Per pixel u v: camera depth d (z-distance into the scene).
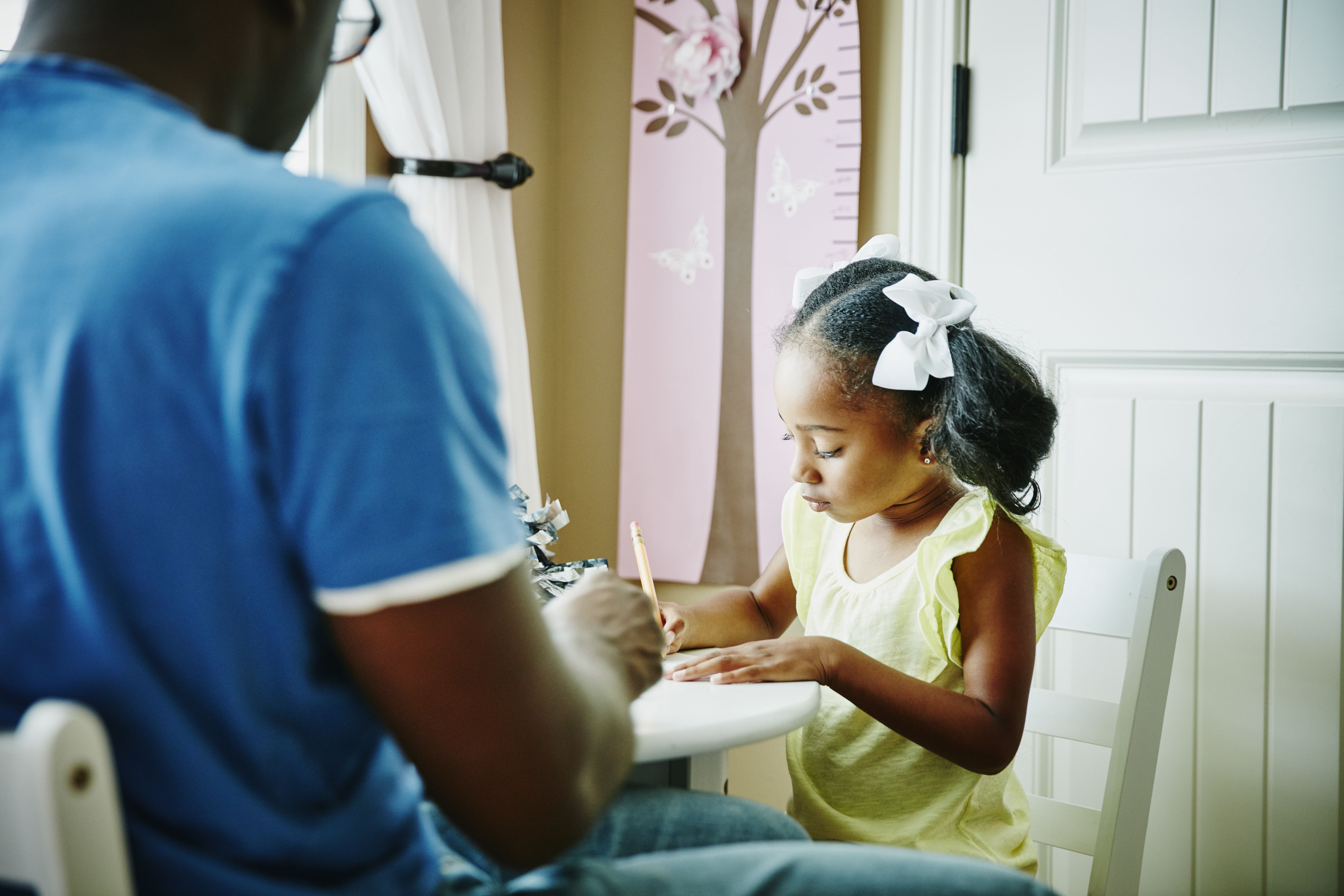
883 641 1.11
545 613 0.63
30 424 0.39
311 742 0.44
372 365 0.40
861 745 1.09
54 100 0.44
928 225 1.57
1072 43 1.47
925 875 0.53
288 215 0.40
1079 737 1.13
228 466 0.39
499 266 1.60
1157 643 1.08
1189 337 1.40
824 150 1.65
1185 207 1.40
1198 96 1.39
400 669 0.41
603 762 0.50
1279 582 1.34
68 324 0.39
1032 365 1.37
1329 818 1.31
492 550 0.42
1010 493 1.05
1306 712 1.33
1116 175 1.44
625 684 0.58
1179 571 1.11
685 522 1.79
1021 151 1.51
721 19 1.71
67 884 0.35
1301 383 1.33
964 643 1.04
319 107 1.41
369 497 0.39
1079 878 1.47
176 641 0.39
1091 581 1.15
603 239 1.85
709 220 1.75
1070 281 1.48
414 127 1.44
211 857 0.41
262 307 0.39
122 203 0.40
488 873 0.71
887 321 1.06
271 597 0.41
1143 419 1.43
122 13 0.47
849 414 1.04
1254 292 1.36
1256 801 1.36
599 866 0.55
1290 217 1.33
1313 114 1.32
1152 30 1.41
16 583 0.39
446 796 0.44
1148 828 1.43
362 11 0.67
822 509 1.11
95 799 0.36
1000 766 0.96
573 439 1.90
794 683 0.92
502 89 1.59
